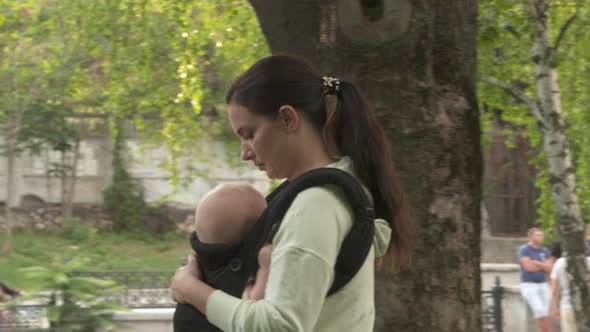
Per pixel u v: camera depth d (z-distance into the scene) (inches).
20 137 1312.7
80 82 769.6
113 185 1469.0
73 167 1434.5
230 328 90.1
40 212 1477.6
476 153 229.1
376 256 104.2
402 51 217.9
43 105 1190.9
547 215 645.9
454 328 225.0
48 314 381.7
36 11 725.9
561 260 550.6
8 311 412.8
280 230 91.7
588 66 628.4
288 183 101.9
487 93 616.7
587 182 638.5
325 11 222.5
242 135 99.9
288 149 98.7
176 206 1492.4
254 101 97.1
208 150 1283.2
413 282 222.4
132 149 1467.8
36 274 390.6
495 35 540.4
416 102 219.6
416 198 221.3
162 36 679.7
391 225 105.6
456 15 222.7
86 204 1502.2
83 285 388.8
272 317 87.8
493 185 1089.4
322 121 100.5
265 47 662.5
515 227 1202.0
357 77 219.8
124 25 678.5
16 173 1472.7
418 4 218.2
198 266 96.8
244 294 92.1
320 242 90.2
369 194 102.3
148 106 725.9
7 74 925.2
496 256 1180.5
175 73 698.2
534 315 604.4
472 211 228.5
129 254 1339.8
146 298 598.2
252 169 1370.6
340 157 101.8
